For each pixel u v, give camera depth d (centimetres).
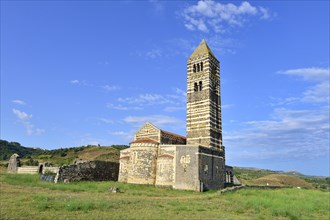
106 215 2483
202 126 6762
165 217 2525
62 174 5675
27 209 2597
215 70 7494
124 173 6550
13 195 3441
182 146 5934
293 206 3697
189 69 7444
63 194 3828
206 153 6050
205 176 5841
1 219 2195
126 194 4350
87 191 4438
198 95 7056
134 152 6175
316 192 6388
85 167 6225
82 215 2448
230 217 2709
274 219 2881
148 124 6875
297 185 13338
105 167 6788
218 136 6962
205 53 7238
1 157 15912
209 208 3244
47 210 2605
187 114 7100
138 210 2817
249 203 3734
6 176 5825
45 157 13988
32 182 5225
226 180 7988
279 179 13975
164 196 4466
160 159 6066
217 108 7188
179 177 5769
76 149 15450
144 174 5981
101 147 16012
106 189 4766
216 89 7344
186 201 3819
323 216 3266
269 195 4856
